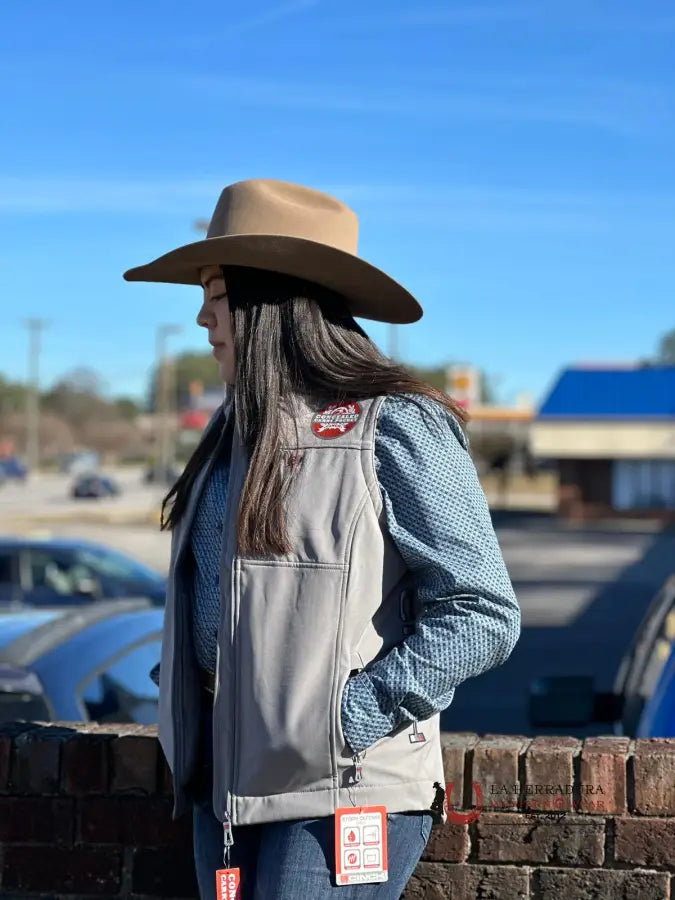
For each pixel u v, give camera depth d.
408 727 1.91
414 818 1.95
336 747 1.83
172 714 2.10
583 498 42.00
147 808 2.64
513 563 27.73
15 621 4.49
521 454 65.38
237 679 1.89
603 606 19.58
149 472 80.44
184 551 2.12
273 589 1.88
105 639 4.11
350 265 2.02
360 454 1.90
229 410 2.14
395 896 1.94
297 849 1.87
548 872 2.42
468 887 2.45
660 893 2.38
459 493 1.88
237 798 1.89
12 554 9.20
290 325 2.03
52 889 2.67
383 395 1.95
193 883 2.61
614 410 41.25
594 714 3.38
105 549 9.64
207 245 2.02
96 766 2.65
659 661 3.83
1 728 2.81
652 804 2.38
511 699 10.68
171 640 2.12
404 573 1.93
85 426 131.50
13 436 121.25
